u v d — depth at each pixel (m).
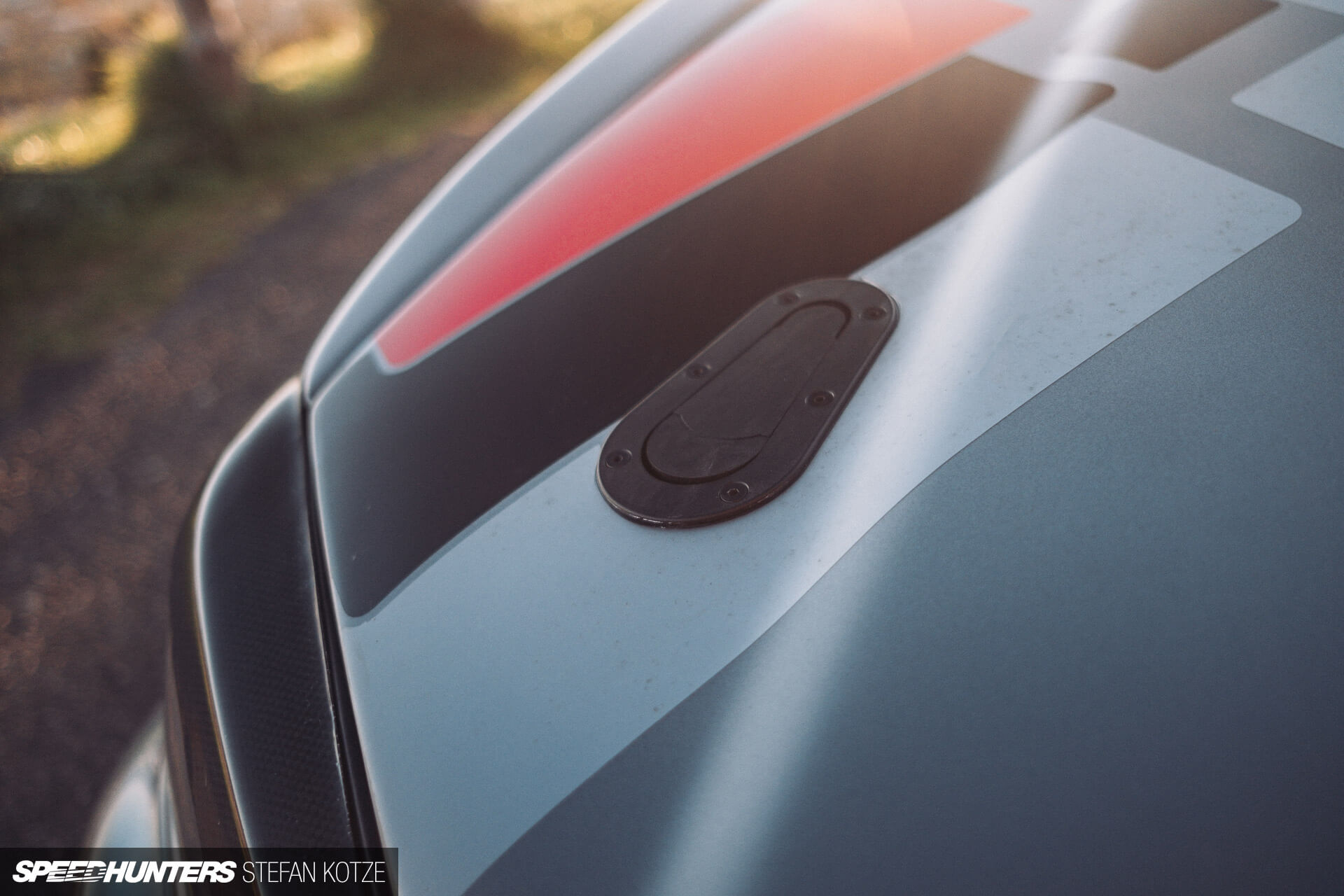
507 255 0.93
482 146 1.13
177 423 3.44
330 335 1.02
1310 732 0.47
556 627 0.61
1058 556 0.55
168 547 2.83
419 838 0.57
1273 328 0.62
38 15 9.73
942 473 0.60
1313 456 0.55
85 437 3.45
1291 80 0.80
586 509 0.67
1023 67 0.89
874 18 1.00
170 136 5.76
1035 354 0.64
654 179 0.92
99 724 2.24
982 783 0.49
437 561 0.69
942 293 0.72
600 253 0.88
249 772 0.68
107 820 1.16
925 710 0.51
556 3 8.19
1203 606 0.51
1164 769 0.47
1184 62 0.84
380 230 4.76
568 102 1.11
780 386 0.69
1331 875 0.44
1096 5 0.94
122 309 4.30
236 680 0.74
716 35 1.10
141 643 2.47
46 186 5.24
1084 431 0.59
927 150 0.83
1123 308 0.65
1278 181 0.72
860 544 0.58
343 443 0.86
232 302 4.23
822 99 0.93
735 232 0.83
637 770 0.54
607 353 0.78
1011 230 0.74
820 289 0.75
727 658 0.56
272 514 0.86
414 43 6.94
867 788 0.50
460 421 0.79
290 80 6.63
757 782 0.52
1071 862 0.46
